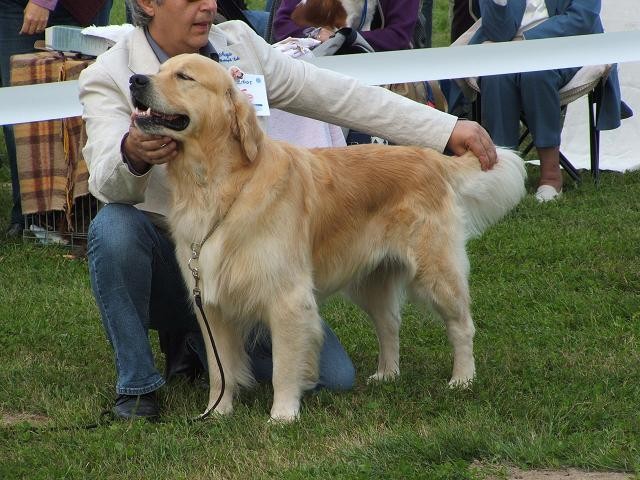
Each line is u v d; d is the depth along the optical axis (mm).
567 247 12156
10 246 13078
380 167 7914
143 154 6859
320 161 7730
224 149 6918
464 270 8156
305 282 7293
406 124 8188
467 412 7234
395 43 13500
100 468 6562
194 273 7211
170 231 7617
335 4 13406
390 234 7941
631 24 17156
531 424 6988
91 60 12914
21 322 10023
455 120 8219
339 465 6348
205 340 7555
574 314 9922
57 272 11961
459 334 8156
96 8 13883
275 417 7320
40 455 6754
